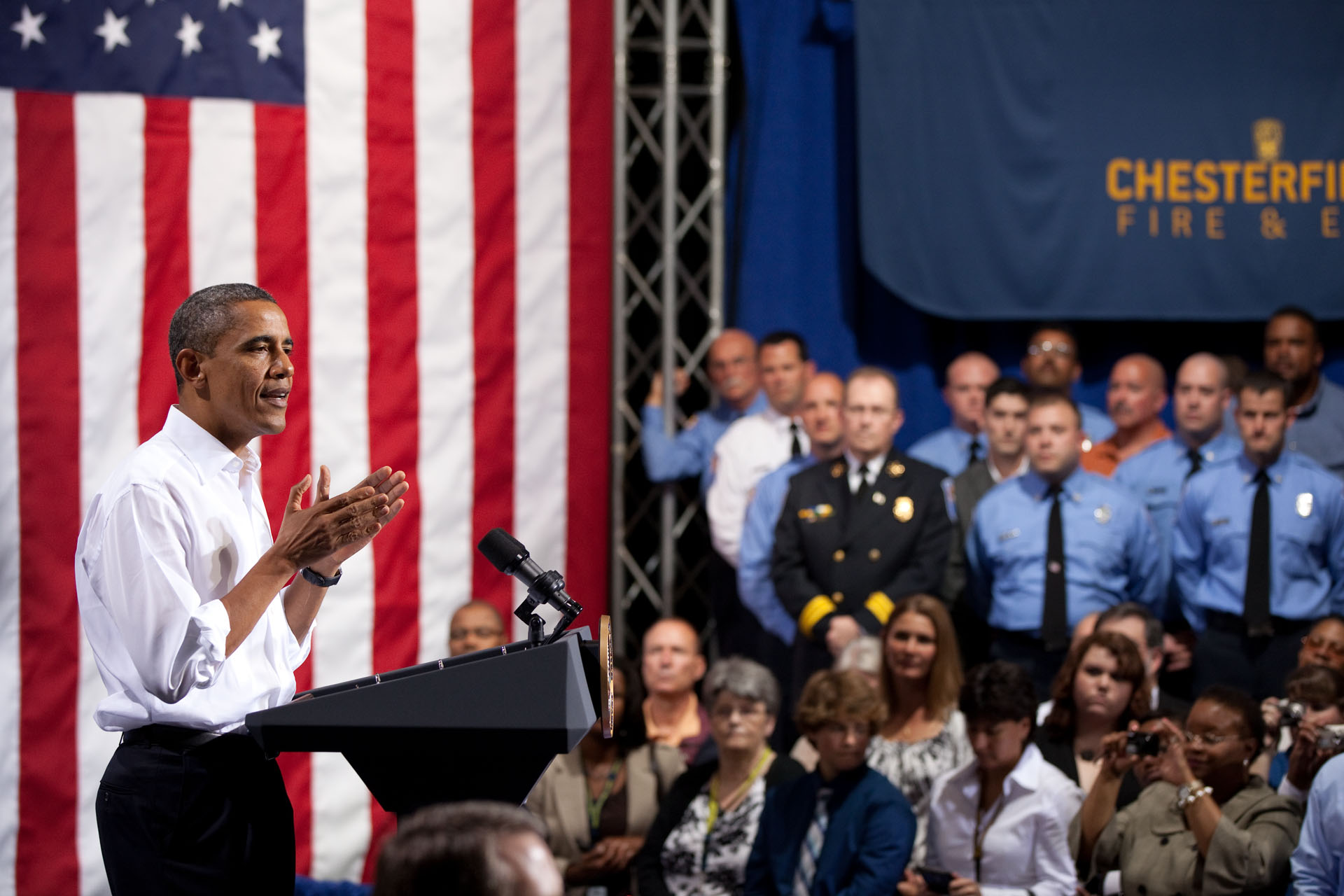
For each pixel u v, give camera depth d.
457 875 2.51
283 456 10.15
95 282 10.01
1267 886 7.69
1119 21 10.60
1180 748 8.00
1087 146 10.61
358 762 4.09
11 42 9.98
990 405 10.50
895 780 8.80
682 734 9.64
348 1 10.32
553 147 10.60
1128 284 10.58
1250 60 10.59
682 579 10.91
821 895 7.94
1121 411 10.61
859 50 10.56
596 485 10.65
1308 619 10.12
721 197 10.69
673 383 10.54
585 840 8.84
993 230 10.59
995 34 10.62
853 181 10.78
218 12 10.16
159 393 10.05
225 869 4.77
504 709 4.04
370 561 10.26
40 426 9.91
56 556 9.90
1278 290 10.55
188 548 4.75
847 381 10.51
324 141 10.28
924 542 10.37
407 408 10.37
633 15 10.98
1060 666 10.12
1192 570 10.34
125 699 4.85
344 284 10.29
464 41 10.48
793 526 10.45
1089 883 8.16
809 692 8.24
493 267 10.52
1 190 9.93
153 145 10.09
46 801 9.81
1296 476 10.24
